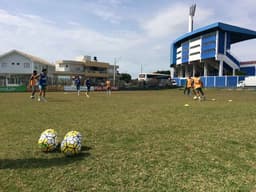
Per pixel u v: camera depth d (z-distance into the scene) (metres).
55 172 3.82
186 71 74.12
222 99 20.47
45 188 3.29
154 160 4.39
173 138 6.02
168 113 10.71
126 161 4.34
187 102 17.00
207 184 3.43
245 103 16.17
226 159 4.48
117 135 6.31
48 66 58.62
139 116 9.72
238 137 6.16
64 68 64.25
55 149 4.95
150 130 6.96
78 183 3.45
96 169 3.96
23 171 3.85
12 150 4.90
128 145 5.36
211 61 62.12
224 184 3.44
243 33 58.00
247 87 48.97
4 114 10.06
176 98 21.56
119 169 3.97
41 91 17.48
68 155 4.53
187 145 5.38
